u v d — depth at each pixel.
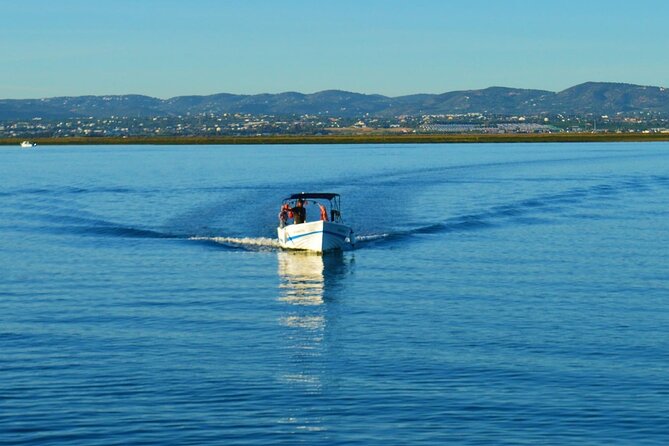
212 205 150.75
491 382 52.97
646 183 199.62
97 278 88.00
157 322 68.81
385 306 74.06
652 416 47.34
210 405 49.62
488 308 72.50
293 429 46.19
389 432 45.75
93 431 45.88
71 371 55.56
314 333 65.12
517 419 47.22
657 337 62.47
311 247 102.88
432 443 44.31
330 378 54.12
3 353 59.56
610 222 129.50
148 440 44.78
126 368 56.22
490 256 98.88
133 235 118.69
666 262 94.06
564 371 54.78
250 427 46.50
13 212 146.62
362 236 115.19
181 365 56.91
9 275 89.81
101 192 181.50
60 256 101.56
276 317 70.50
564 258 96.94
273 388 52.34
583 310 71.12
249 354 59.56
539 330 64.75
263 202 154.62
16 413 48.22
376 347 60.97
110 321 69.06
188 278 87.94
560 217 135.75
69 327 66.94
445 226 123.38
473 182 197.88
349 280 85.94
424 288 81.31
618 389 51.41
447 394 51.00
